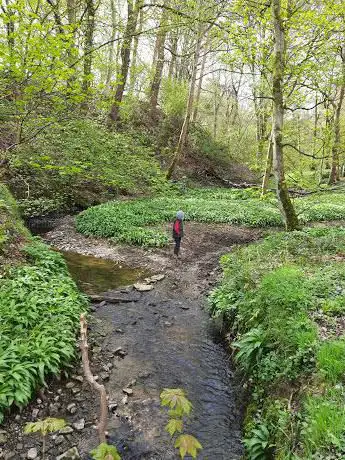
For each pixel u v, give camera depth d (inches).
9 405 202.4
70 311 303.1
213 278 479.5
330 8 552.7
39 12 334.0
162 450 202.1
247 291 343.3
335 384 186.5
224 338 331.6
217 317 366.0
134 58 1072.2
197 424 224.5
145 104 1334.9
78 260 511.2
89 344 297.6
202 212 770.2
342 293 285.9
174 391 111.9
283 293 285.6
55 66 257.1
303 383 203.5
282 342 240.5
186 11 708.0
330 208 839.1
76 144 360.5
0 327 250.2
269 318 270.2
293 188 1052.5
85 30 451.8
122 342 311.4
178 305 399.2
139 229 621.3
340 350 203.2
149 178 583.2
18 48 247.6
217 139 1675.7
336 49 618.8
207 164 1330.0
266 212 804.0
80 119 359.9
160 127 1280.8
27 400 213.0
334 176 1218.0
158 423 221.5
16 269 346.6
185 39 1245.1
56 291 323.3
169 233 637.9
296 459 155.4
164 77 1358.3
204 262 541.0
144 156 559.5
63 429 206.5
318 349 214.7
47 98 287.9
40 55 240.2
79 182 700.7
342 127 1197.7
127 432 212.4
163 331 339.0
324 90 660.7
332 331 236.7
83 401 232.5
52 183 684.7
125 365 279.1
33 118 310.8
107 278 458.0
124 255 542.3
